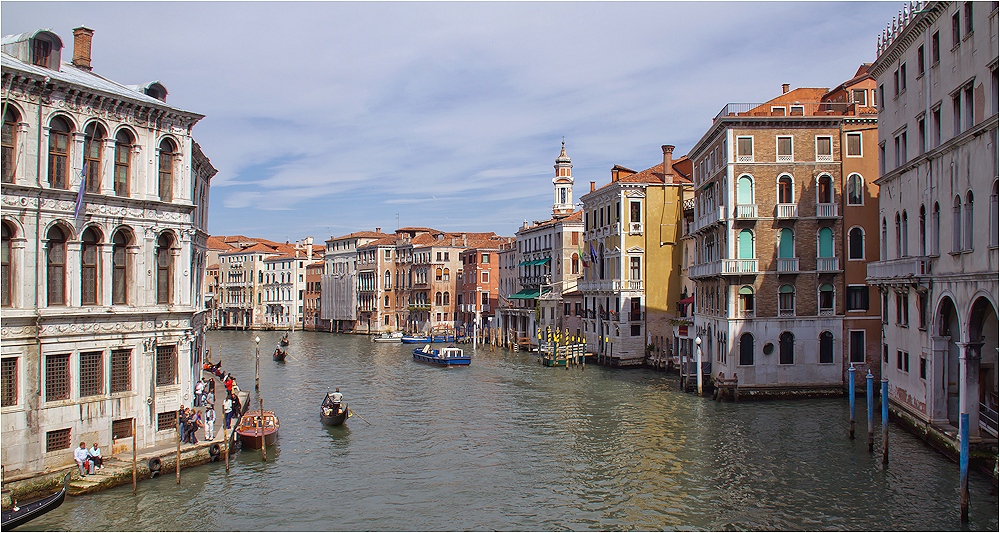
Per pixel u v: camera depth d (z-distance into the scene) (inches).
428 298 3597.4
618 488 884.6
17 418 776.3
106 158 856.3
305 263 4544.8
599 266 2231.8
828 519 759.1
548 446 1093.8
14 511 710.5
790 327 1417.3
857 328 1422.2
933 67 971.3
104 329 852.6
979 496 804.0
